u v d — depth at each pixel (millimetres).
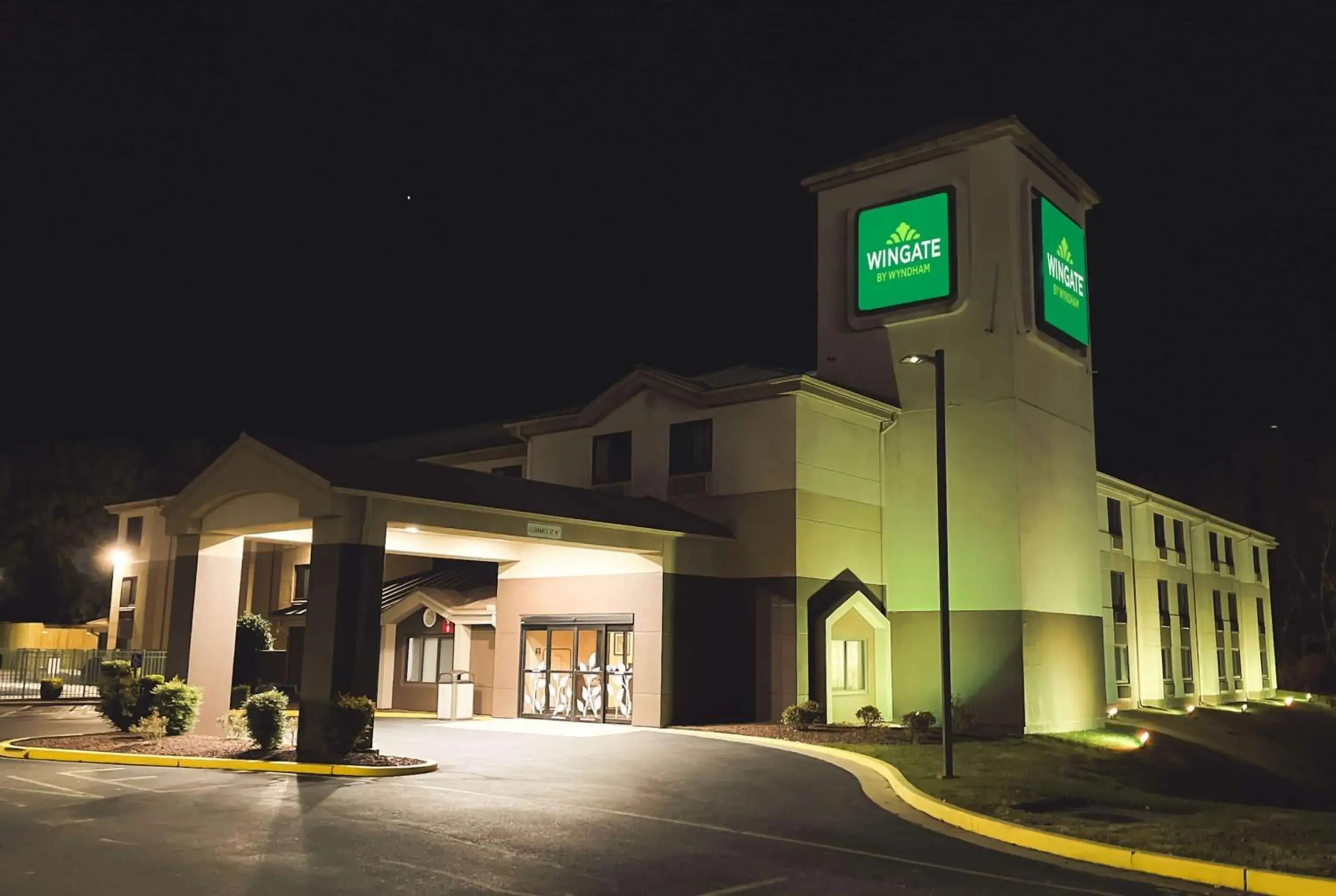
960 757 18938
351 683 17984
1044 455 26984
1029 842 11305
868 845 11305
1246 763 29250
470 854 10305
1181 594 44438
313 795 13781
